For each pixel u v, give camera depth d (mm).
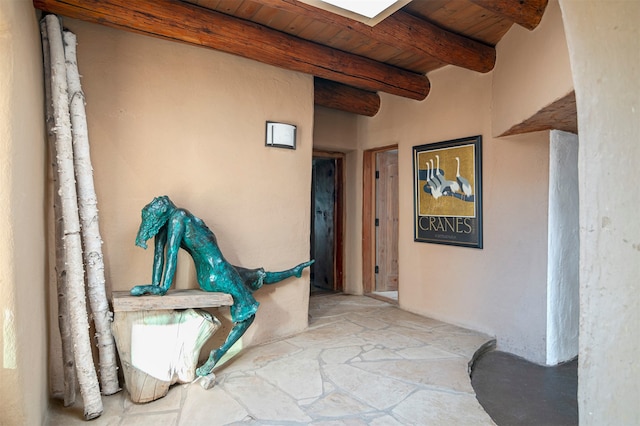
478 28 2982
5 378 1528
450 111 3684
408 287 4160
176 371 2293
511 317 3211
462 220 3576
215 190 2889
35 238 1847
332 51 3248
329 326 3590
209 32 2604
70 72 2197
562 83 2125
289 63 3061
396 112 4312
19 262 1590
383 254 5066
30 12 1851
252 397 2234
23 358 1596
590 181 834
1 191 1495
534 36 2520
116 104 2477
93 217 2242
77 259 2090
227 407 2125
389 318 3869
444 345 3107
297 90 3367
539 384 2658
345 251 5090
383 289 5062
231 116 2961
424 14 2809
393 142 4367
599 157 817
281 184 3268
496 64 3217
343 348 3016
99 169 2416
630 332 757
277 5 2268
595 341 820
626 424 764
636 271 747
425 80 3879
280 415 2051
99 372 2314
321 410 2104
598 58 812
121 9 2297
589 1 818
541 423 2166
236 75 2988
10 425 1553
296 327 3400
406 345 3092
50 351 2182
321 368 2635
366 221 4914
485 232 3400
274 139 3148
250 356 2844
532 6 2383
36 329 1818
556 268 3006
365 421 2006
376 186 5004
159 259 2455
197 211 2807
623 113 771
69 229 2084
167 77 2670
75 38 2244
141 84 2570
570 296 3104
